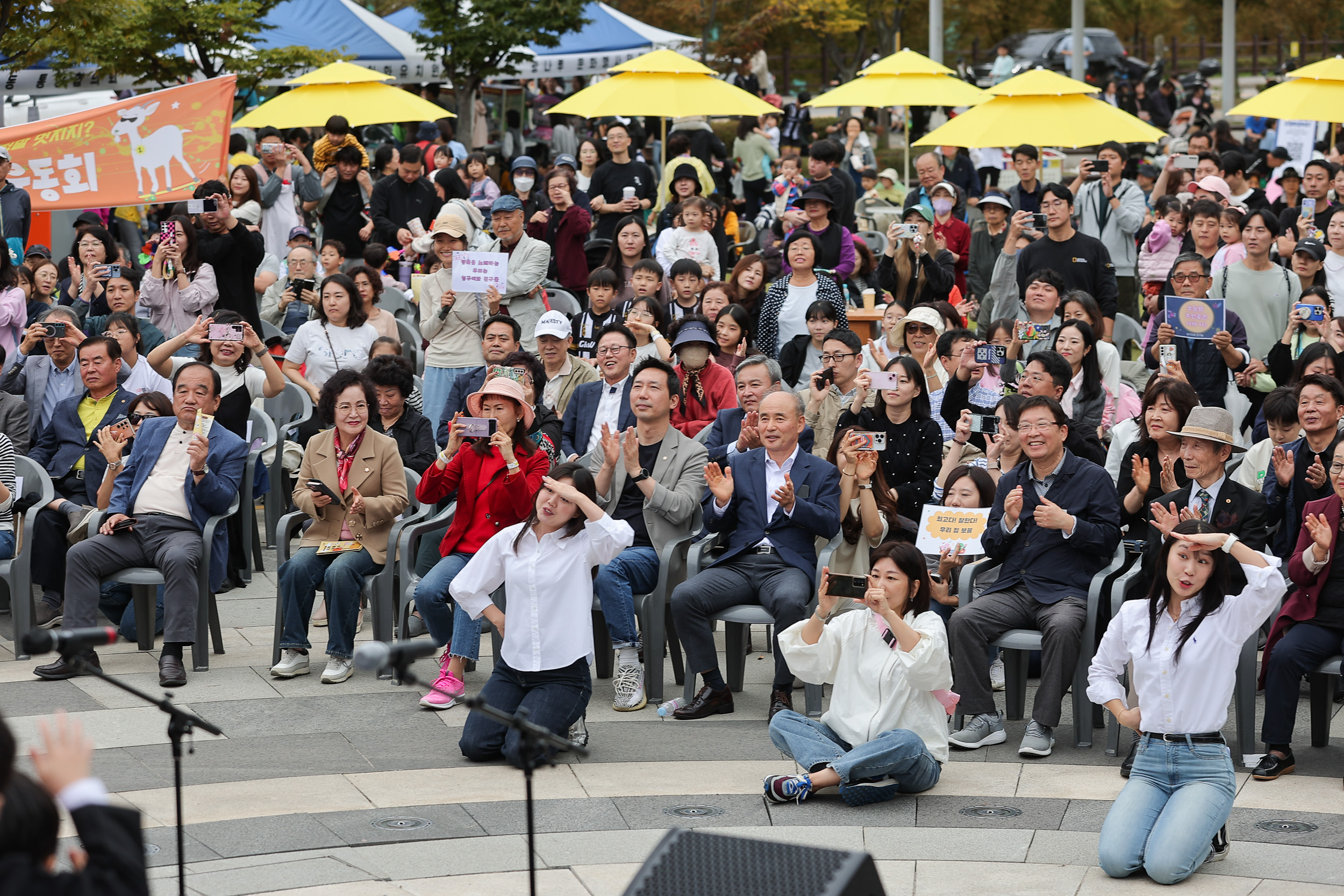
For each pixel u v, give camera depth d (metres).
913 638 6.33
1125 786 6.07
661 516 8.12
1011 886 5.48
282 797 6.46
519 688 7.01
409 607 8.41
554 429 9.23
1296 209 15.35
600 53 26.66
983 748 7.24
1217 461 7.46
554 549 6.98
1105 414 9.41
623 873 5.61
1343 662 6.68
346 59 22.75
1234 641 5.70
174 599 8.16
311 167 17.05
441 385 11.57
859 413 8.83
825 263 12.52
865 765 6.27
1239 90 48.34
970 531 7.63
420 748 7.18
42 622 9.02
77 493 9.54
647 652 7.97
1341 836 5.94
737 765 6.93
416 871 5.64
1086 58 42.38
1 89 18.56
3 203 12.23
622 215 15.78
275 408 11.30
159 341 11.05
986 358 9.41
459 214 11.78
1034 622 7.36
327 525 8.52
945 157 20.16
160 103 12.69
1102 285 11.86
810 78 49.75
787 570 7.84
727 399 9.65
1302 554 6.86
